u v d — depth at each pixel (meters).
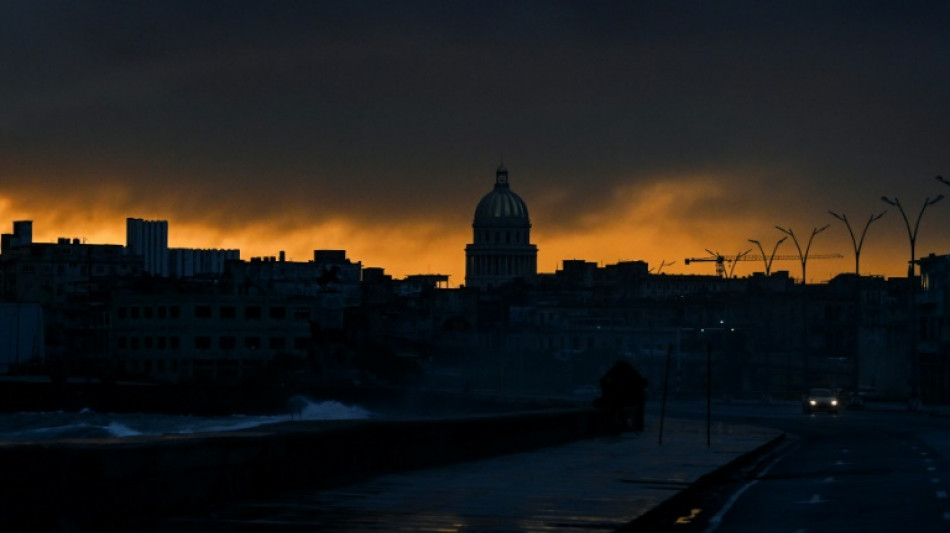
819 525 28.88
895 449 59.91
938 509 31.80
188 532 23.92
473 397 156.25
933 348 166.25
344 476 36.25
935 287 170.75
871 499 34.69
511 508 30.33
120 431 143.88
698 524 29.56
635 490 35.84
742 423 94.06
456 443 47.53
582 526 27.02
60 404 197.50
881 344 191.62
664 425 90.06
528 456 51.97
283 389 190.75
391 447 40.28
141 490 25.86
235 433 32.03
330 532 24.73
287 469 32.50
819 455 57.72
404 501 31.05
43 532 22.64
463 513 29.02
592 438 70.00
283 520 26.34
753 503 34.59
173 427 154.62
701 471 43.84
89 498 24.19
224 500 29.22
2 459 21.88
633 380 79.19
